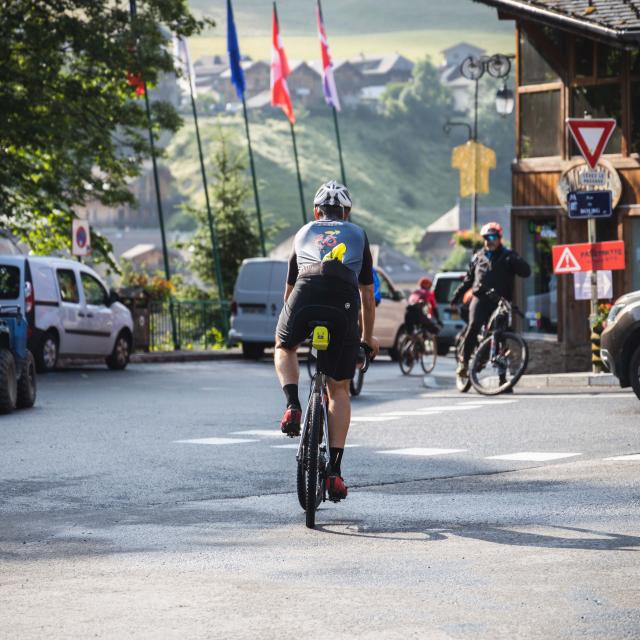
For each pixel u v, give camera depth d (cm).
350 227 2036
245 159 16088
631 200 5675
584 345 5812
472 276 4600
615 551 1722
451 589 1512
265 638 1298
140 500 2245
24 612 1419
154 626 1351
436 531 1895
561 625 1338
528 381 5034
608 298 5209
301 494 1983
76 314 6284
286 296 2062
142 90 8575
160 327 9412
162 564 1684
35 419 3800
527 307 6034
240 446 3058
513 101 8344
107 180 8950
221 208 15888
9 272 5981
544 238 5962
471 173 11625
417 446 2962
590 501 2130
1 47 7569
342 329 1945
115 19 7962
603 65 5769
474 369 4541
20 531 1950
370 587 1529
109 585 1557
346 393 2017
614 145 5756
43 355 6012
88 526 1989
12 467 2686
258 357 8400
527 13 5712
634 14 5512
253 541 1842
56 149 8138
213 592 1511
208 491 2341
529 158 6012
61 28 7688
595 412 3609
